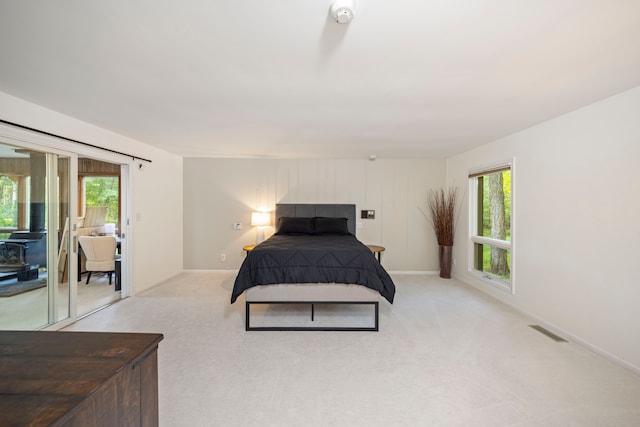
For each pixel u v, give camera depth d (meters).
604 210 2.28
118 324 2.88
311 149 4.34
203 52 1.63
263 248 3.08
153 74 1.89
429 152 4.55
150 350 0.96
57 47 1.57
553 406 1.71
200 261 5.19
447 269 4.81
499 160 3.62
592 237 2.38
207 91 2.17
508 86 2.06
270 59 1.70
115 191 6.13
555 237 2.75
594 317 2.36
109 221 6.08
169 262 4.73
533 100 2.32
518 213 3.28
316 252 2.93
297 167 5.18
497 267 3.86
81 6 1.24
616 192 2.19
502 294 3.60
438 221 4.88
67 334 1.01
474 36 1.46
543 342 2.53
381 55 1.65
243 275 2.83
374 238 5.18
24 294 2.55
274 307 3.40
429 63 1.74
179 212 5.04
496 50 1.59
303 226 4.71
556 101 2.34
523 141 3.19
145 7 1.25
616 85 2.03
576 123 2.53
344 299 2.84
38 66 1.79
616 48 1.56
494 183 3.92
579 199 2.50
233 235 5.18
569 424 1.57
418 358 2.26
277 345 2.46
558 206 2.72
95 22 1.36
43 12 1.28
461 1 1.21
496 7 1.25
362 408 1.70
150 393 0.98
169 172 4.69
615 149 2.20
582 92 2.16
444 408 1.70
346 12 1.19
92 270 4.32
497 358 2.26
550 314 2.82
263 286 2.83
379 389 1.87
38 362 0.83
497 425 1.57
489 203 4.04
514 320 3.03
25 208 2.53
